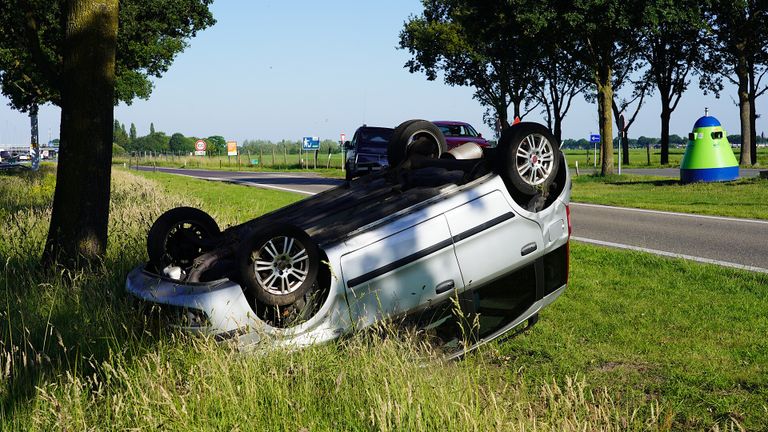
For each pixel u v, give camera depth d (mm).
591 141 56312
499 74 48812
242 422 4227
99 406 4625
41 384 4738
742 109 46719
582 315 6895
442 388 4383
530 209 5777
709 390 4930
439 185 5934
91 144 8469
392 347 4910
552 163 5844
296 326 5008
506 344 6070
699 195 20609
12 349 5125
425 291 5324
